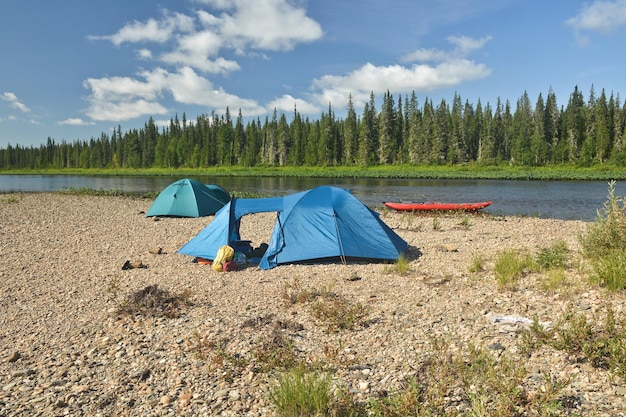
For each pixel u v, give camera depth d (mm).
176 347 6441
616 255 8188
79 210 25344
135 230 18094
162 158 133625
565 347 5457
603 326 5801
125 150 146250
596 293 7258
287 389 4637
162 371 5738
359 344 6297
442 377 5027
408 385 5023
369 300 8211
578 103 101500
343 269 10688
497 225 18328
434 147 93812
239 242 12594
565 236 14922
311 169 98688
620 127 88625
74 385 5469
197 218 21453
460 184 52125
